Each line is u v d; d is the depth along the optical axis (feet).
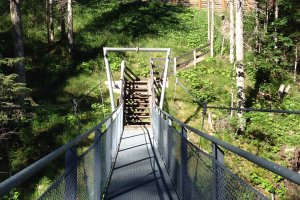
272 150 49.29
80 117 56.13
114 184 25.26
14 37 52.29
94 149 16.58
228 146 9.32
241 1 55.21
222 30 90.84
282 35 68.74
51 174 42.45
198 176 14.46
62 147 9.24
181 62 86.33
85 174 13.46
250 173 44.62
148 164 31.22
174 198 21.72
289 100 64.23
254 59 66.85
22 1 99.50
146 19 113.39
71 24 80.74
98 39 94.12
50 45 84.99
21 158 44.47
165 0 137.90
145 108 65.62
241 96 55.11
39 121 51.26
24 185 40.50
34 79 67.51
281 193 42.04
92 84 69.82
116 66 79.15
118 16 112.57
